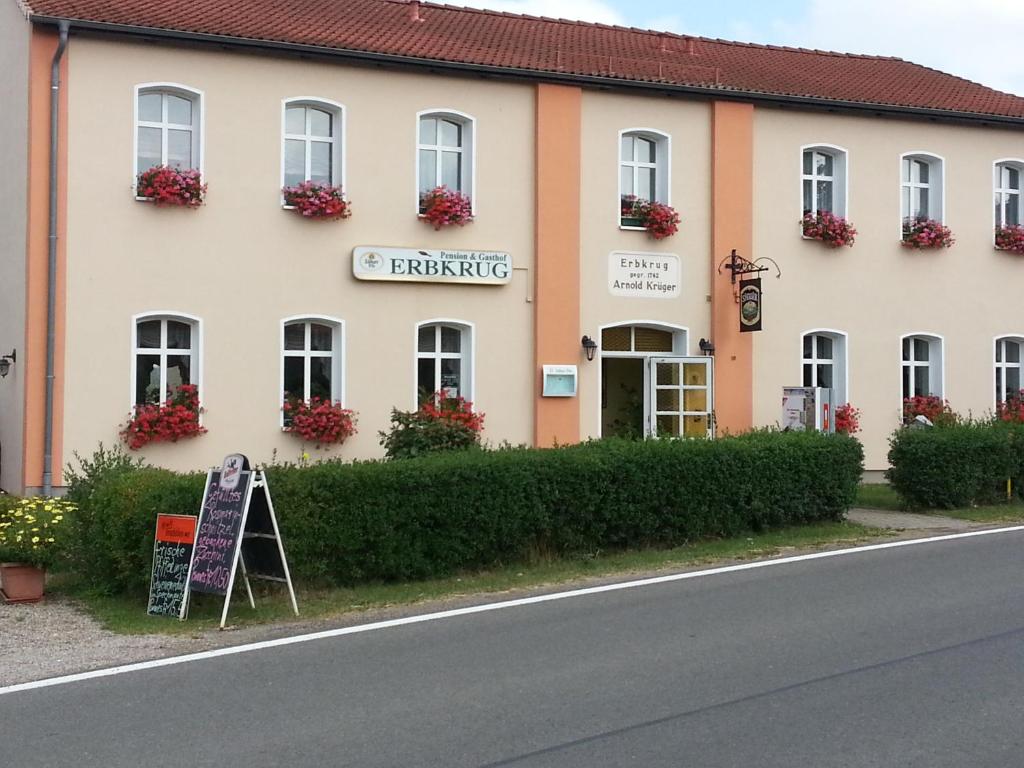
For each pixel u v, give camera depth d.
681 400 19.02
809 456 14.32
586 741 5.95
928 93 21.86
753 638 8.31
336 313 16.88
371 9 19.58
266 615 9.46
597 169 18.64
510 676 7.31
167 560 9.68
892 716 6.32
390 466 10.95
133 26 15.44
